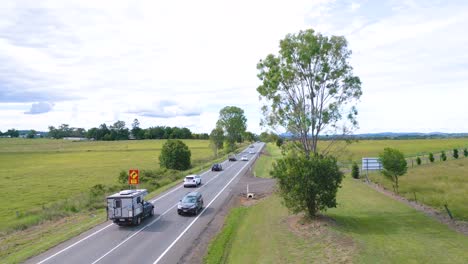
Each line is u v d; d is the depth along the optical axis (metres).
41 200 42.47
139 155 115.94
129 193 24.42
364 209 24.27
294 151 23.20
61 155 122.19
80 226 24.62
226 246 18.86
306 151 24.16
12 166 87.94
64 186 53.78
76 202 34.28
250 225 22.52
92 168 79.69
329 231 17.95
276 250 16.33
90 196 38.19
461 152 72.38
